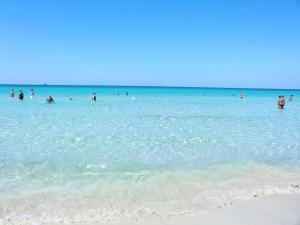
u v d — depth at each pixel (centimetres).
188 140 1450
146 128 1792
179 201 741
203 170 987
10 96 5166
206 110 3091
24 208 690
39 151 1195
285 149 1297
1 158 1091
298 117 2483
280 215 670
